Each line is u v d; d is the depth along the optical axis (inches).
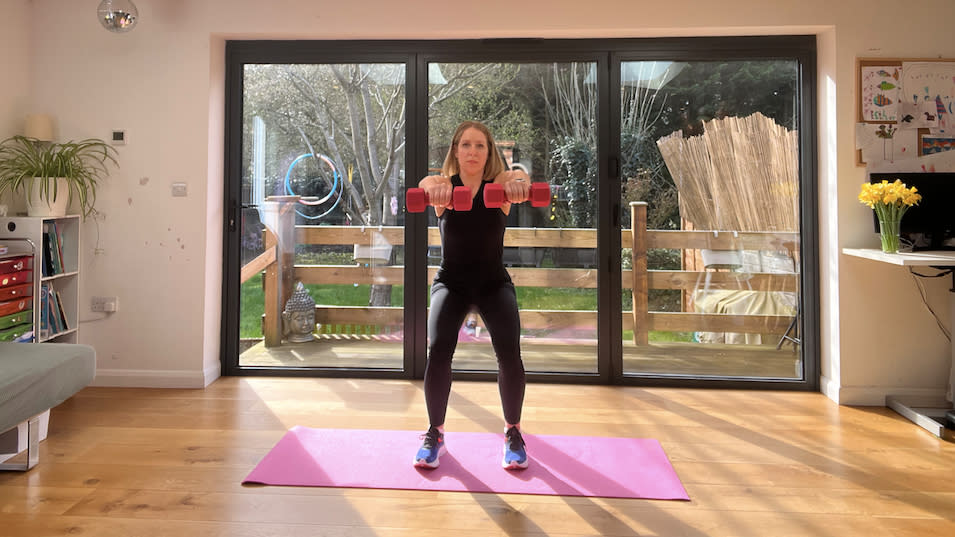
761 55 121.6
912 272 112.3
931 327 112.2
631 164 125.3
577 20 119.0
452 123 127.2
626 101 124.7
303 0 121.2
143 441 90.9
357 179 129.3
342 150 129.4
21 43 119.3
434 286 84.7
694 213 125.0
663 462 84.0
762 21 115.9
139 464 82.2
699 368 125.6
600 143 124.8
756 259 124.7
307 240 130.6
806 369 122.0
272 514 68.2
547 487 75.7
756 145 123.9
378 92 128.3
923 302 112.2
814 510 70.2
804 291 122.2
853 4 113.7
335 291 130.4
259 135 129.9
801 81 121.8
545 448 89.0
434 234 128.0
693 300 125.6
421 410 106.7
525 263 128.0
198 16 120.8
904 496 73.9
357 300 130.1
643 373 126.1
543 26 119.2
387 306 129.7
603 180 124.7
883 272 112.8
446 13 120.3
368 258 129.7
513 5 119.6
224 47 127.3
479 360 129.4
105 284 121.6
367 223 129.4
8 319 101.0
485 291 82.0
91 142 120.8
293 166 130.0
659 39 122.6
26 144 115.1
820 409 109.6
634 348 126.3
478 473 79.8
